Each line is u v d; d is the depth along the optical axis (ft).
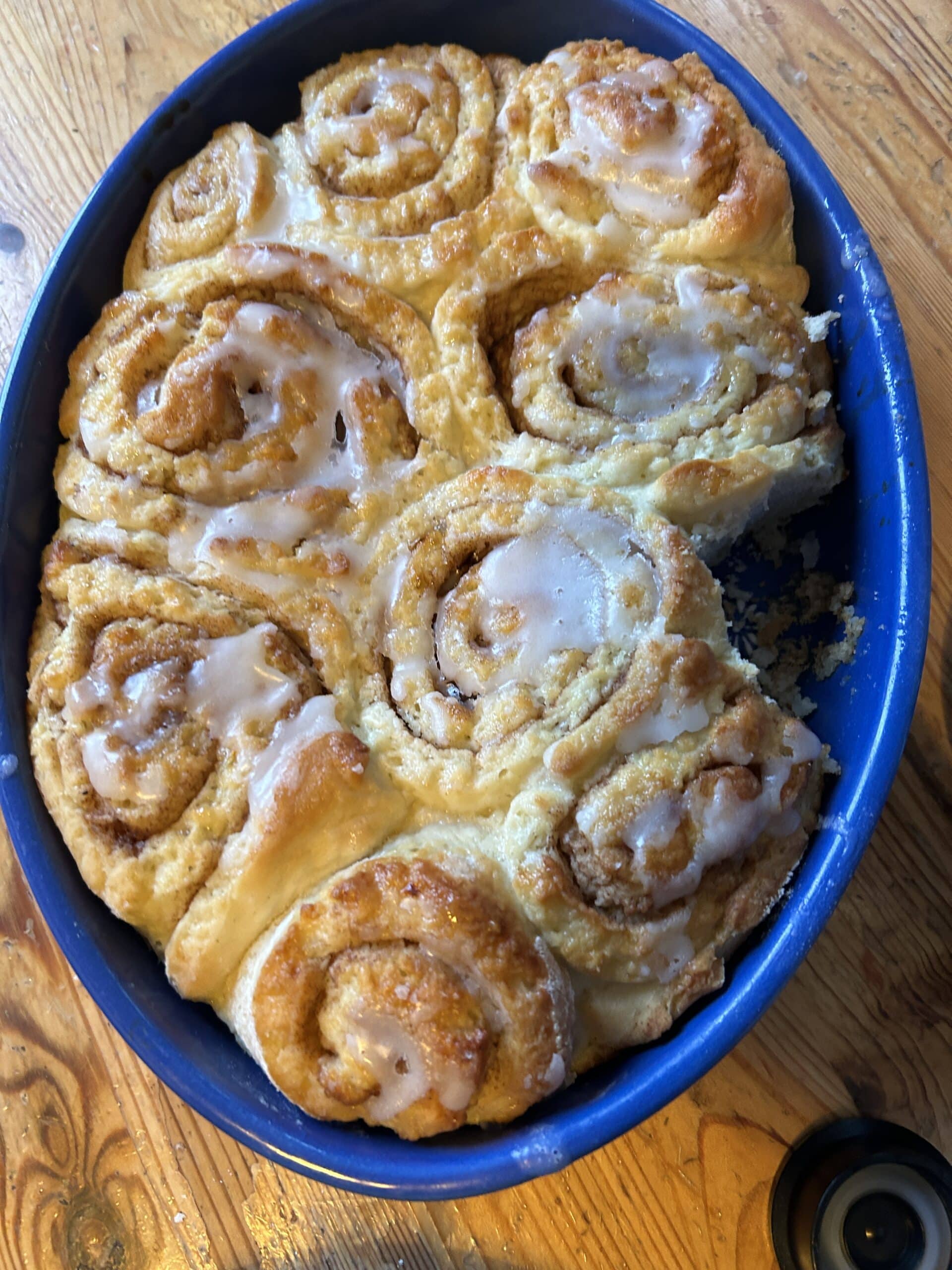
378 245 0.95
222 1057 0.81
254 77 1.03
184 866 0.81
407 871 0.76
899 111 1.13
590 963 0.78
